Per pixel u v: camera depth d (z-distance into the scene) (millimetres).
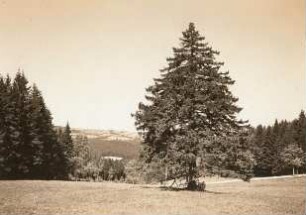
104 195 28734
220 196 29688
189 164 32406
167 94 33125
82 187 37188
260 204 25750
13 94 56844
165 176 34844
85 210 21656
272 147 97000
